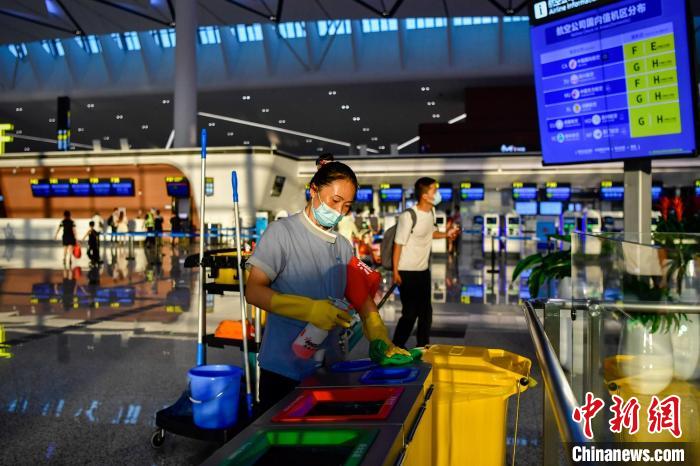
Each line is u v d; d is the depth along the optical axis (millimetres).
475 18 32156
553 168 26906
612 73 4137
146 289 11383
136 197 28812
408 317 5324
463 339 6691
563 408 1405
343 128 47219
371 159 28297
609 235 2998
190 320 7984
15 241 28938
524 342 6520
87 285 12000
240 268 3252
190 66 28641
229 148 26984
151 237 23844
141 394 4695
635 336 1551
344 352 2699
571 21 4332
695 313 1285
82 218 29656
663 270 1397
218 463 1335
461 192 27672
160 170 28500
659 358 1390
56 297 10227
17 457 3494
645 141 3998
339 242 2652
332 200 2477
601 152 4262
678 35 3734
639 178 4125
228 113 41938
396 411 1605
